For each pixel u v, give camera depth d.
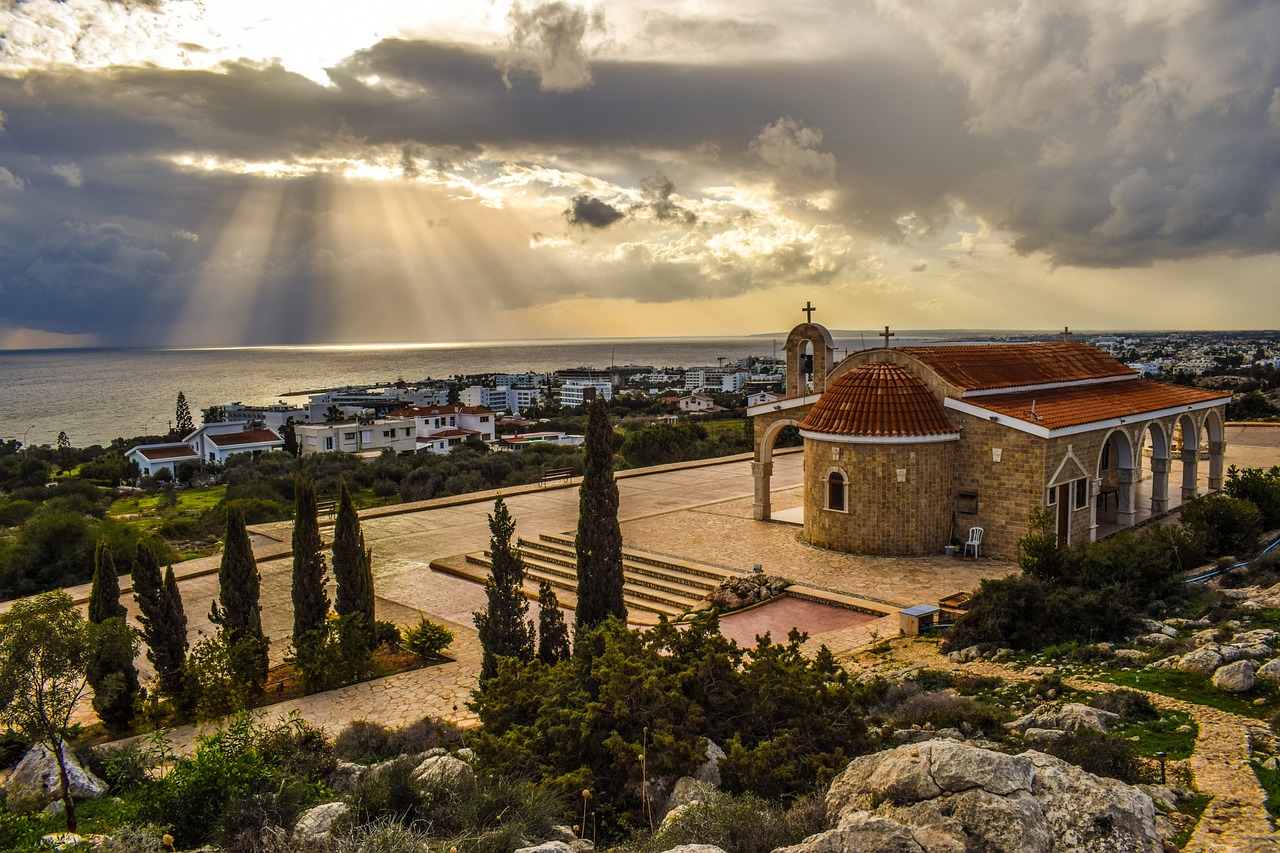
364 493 68.25
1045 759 10.30
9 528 58.47
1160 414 33.47
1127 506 32.59
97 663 18.23
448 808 12.36
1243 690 14.65
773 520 35.50
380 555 34.47
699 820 10.64
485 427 132.00
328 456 89.44
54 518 39.81
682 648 15.95
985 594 20.94
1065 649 18.52
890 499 29.14
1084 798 9.46
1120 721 14.05
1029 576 21.52
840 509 30.14
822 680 14.41
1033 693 16.14
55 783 16.27
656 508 39.31
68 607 16.61
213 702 19.45
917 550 29.14
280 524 41.66
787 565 28.61
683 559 29.84
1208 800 10.77
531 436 129.25
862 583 26.38
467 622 26.39
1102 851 8.94
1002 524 28.30
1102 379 36.25
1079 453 28.80
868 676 18.39
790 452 56.56
